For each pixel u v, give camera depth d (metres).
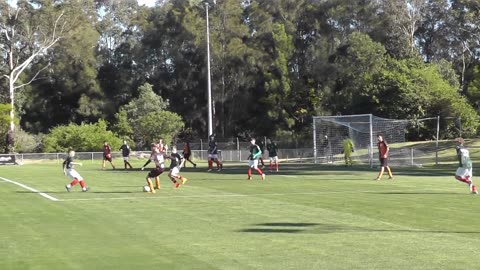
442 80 58.78
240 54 69.38
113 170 36.94
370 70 63.81
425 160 42.41
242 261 8.94
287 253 9.51
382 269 8.33
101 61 76.12
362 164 39.44
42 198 18.73
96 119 74.38
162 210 15.28
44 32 63.50
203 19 70.88
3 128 61.84
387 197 18.12
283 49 68.56
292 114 69.00
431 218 13.40
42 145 63.00
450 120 54.69
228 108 73.50
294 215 14.09
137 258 9.24
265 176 29.02
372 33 71.00
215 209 15.41
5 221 13.45
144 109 66.06
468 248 9.83
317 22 71.25
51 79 75.38
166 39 75.50
